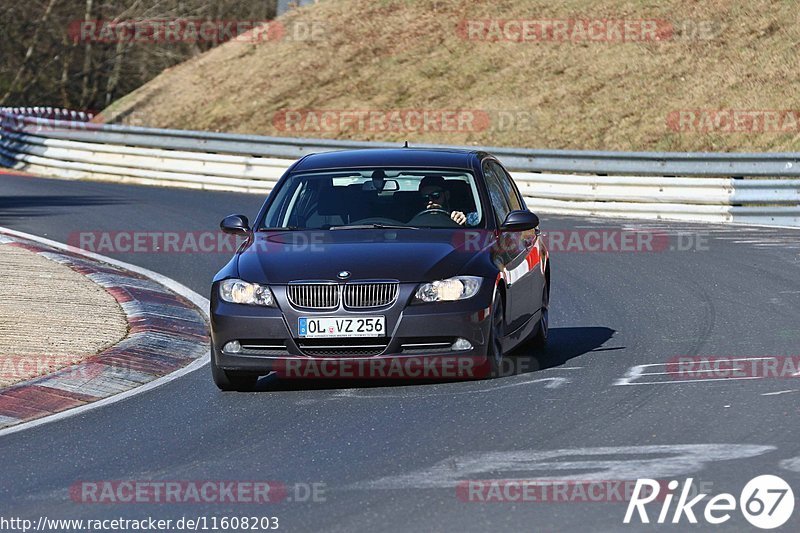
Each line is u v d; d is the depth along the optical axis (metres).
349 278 28.70
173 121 131.50
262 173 89.69
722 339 34.81
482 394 28.20
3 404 29.19
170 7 193.75
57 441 25.66
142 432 26.20
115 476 22.50
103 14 195.25
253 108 126.50
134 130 99.75
